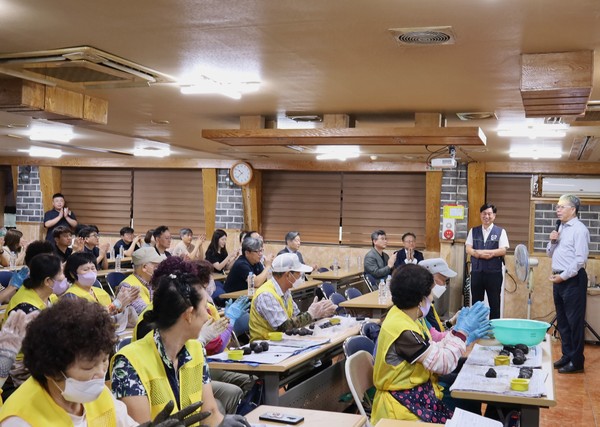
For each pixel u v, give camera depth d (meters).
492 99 5.91
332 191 12.00
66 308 1.91
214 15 3.72
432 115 6.65
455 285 10.95
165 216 12.81
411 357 3.55
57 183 13.26
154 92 5.91
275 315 4.93
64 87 5.67
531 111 5.14
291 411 3.07
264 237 12.34
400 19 3.72
